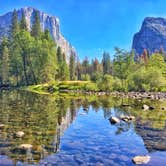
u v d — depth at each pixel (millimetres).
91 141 17875
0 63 119500
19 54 116750
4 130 19859
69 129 21578
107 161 13922
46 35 129875
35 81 114188
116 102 47281
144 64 113312
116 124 24156
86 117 28344
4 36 129500
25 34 118125
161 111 33312
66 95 67375
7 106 35812
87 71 190500
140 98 59000
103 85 88812
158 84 89062
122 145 17047
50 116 27969
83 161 13828
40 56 113188
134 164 13492
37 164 13094
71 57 177500
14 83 116812
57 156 14445
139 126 23141
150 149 16234
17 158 13781
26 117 26438
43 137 18375
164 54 169875
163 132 20797
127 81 90938
